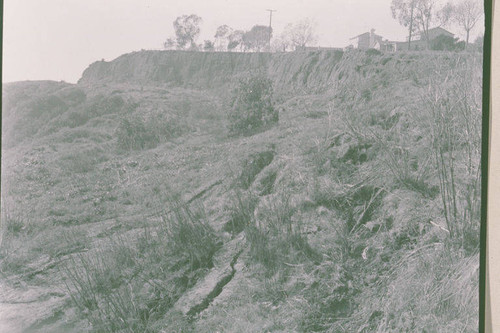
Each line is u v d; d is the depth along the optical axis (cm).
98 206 372
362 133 385
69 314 339
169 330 333
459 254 348
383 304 341
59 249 361
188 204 371
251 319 337
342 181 375
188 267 355
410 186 370
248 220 364
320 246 357
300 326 336
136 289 345
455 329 331
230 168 380
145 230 361
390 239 358
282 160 382
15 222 367
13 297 346
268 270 352
